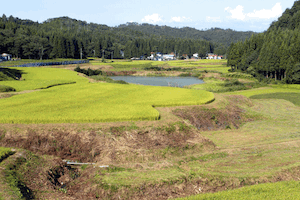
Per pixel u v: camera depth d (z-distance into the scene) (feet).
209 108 128.67
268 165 74.08
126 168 71.05
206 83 292.40
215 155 83.56
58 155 77.46
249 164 75.46
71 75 262.67
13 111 97.91
